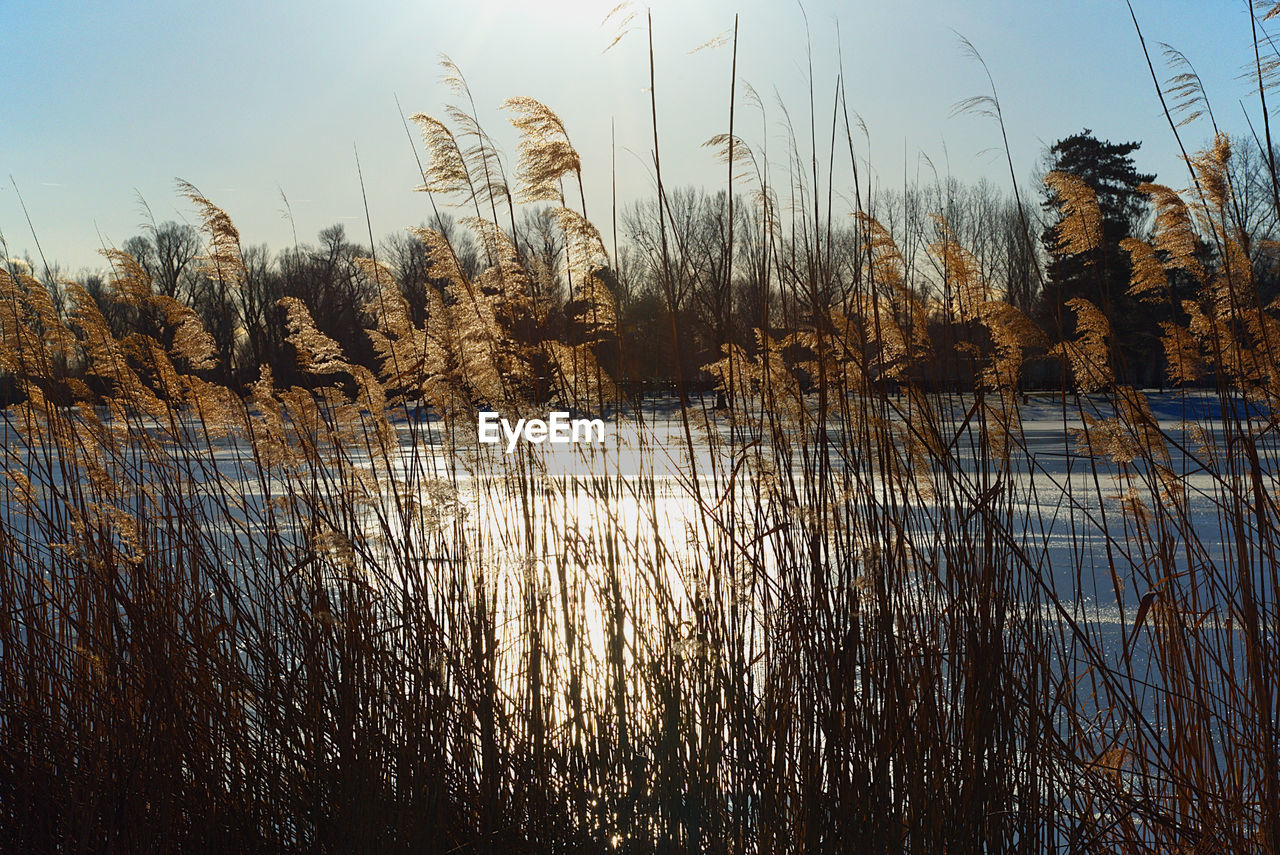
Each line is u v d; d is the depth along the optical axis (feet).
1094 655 11.86
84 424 14.51
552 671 12.97
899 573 12.01
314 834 12.01
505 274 13.91
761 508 12.64
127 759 12.05
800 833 11.47
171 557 13.93
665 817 12.00
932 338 13.12
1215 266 13.37
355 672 12.25
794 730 11.79
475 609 12.87
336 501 13.53
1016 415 12.92
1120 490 13.55
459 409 13.67
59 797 12.35
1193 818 11.37
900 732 11.25
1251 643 11.41
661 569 13.16
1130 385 12.98
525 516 13.47
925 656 11.59
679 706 12.24
